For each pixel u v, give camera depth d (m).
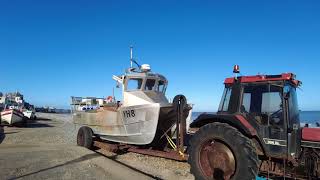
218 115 7.45
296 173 6.81
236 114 7.41
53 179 7.43
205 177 7.19
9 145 13.07
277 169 7.04
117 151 12.09
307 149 6.83
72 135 19.55
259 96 7.28
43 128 25.28
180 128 9.15
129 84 11.75
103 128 12.28
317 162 6.68
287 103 6.91
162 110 10.17
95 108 13.56
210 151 7.19
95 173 8.09
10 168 8.39
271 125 7.01
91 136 12.88
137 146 11.30
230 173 6.88
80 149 11.89
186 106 9.70
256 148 7.12
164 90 12.38
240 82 7.56
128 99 11.55
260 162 7.11
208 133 7.22
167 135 10.60
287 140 6.76
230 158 6.90
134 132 10.85
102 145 12.27
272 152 6.94
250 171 6.53
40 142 15.27
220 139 7.02
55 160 9.65
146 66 12.07
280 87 7.01
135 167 9.69
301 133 6.97
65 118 47.12
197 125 7.98
